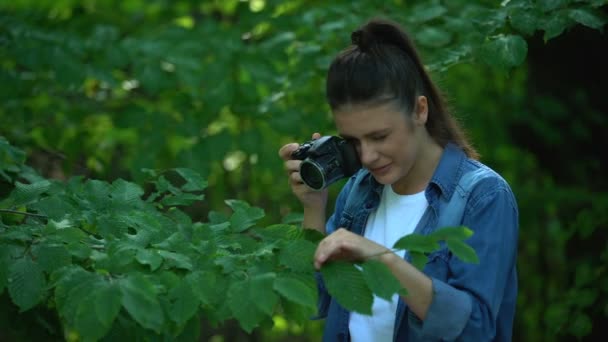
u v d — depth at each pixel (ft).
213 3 23.97
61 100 19.90
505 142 22.22
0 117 17.71
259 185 21.52
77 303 6.82
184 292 7.19
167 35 19.01
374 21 8.76
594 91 19.85
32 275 7.66
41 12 20.21
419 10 15.20
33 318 9.62
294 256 7.43
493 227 8.13
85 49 17.69
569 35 17.30
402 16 15.62
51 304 9.32
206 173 17.61
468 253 7.00
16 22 17.93
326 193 9.66
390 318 8.65
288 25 17.85
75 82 16.70
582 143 21.39
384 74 8.21
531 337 21.54
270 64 17.12
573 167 21.81
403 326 8.47
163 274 7.36
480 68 22.59
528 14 11.75
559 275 20.72
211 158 17.71
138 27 23.86
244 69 17.40
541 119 21.21
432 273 8.15
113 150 20.92
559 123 21.22
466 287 7.88
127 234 8.42
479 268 7.94
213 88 17.62
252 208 9.12
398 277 7.32
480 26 12.23
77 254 7.81
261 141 18.02
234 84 17.71
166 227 8.93
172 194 10.50
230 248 8.42
